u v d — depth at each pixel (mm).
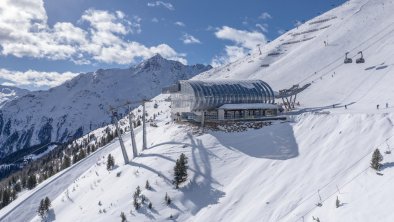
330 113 62375
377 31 169000
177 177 53062
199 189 52094
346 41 168750
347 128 54031
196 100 72125
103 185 61719
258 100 76750
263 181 50250
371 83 101750
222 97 73812
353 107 74938
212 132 65062
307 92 112312
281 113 76625
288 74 150750
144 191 52906
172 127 72000
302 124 61531
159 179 54781
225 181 53094
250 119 67250
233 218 45000
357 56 142250
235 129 65062
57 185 79188
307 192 43656
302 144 55938
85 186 66312
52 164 145250
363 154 46719
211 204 48906
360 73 116125
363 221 32281
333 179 44094
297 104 94938
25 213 69000
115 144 100500
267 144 59000
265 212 43094
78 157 117500
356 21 197250
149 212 48938
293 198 43531
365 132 51375
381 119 52531
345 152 48719
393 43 139375
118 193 55031
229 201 48375
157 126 91438
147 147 70500
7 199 95625
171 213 48406
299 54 178625
